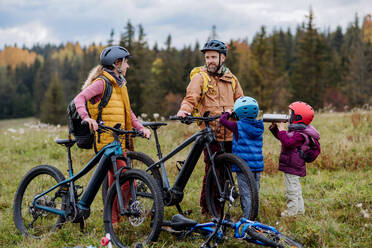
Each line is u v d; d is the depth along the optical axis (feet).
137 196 14.67
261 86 210.59
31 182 17.28
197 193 20.95
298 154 15.83
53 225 16.31
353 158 25.18
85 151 32.35
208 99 15.92
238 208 16.72
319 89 215.92
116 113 15.28
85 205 15.33
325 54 223.10
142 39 189.78
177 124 39.14
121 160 15.24
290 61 357.20
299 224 14.64
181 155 28.32
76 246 14.02
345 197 17.48
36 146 35.94
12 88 475.72
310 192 19.56
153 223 13.55
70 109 15.06
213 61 15.79
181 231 14.02
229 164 14.30
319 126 40.19
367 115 41.01
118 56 15.25
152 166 15.57
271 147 29.71
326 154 25.85
